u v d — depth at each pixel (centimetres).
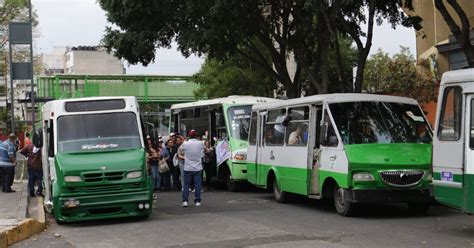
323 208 1429
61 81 5425
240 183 1938
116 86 5494
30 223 1141
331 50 2748
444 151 1026
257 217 1282
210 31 1973
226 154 1944
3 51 4766
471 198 962
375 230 1070
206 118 2122
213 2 1870
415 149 1244
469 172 966
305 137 1419
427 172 1206
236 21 1964
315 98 1382
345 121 1302
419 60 2666
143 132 1363
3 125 4703
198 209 1456
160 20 2195
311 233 1048
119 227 1206
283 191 1537
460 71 1003
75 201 1227
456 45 2397
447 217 1232
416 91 2409
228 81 3177
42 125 1516
